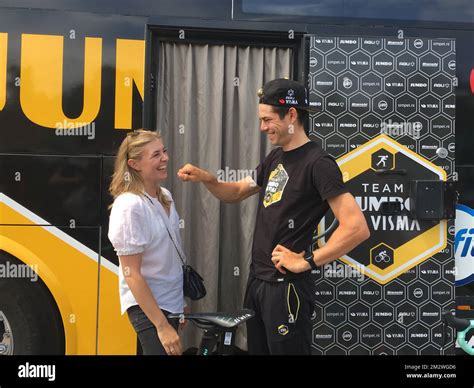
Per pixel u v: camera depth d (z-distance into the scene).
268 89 2.38
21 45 2.89
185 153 3.12
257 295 2.45
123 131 2.95
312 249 3.03
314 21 3.09
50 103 2.90
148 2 2.99
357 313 3.07
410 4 3.12
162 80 3.11
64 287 2.91
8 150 2.88
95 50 2.93
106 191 2.93
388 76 3.08
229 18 3.05
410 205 3.08
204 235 3.16
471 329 3.09
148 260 2.25
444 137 3.10
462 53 3.15
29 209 2.89
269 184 2.47
